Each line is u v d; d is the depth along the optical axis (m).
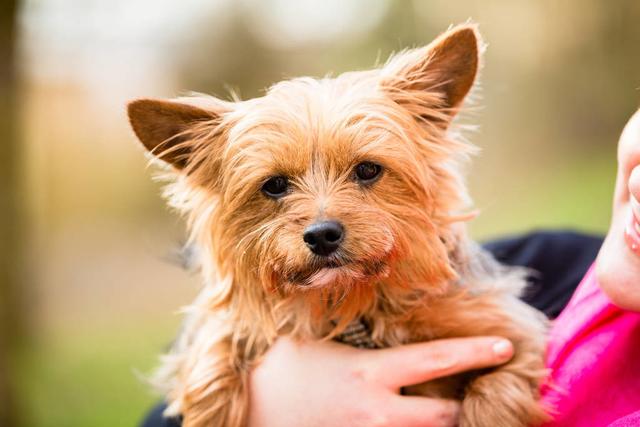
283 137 0.54
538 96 2.90
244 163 0.55
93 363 1.43
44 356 1.33
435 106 0.57
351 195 0.54
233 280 0.57
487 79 2.71
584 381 0.47
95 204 2.99
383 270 0.54
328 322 0.56
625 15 2.83
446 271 0.56
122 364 1.44
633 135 0.45
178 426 0.57
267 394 0.52
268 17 3.15
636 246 0.44
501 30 2.99
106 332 1.67
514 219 1.98
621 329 0.47
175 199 0.58
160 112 0.56
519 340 0.54
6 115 1.12
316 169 0.54
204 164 0.58
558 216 1.92
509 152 2.63
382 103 0.56
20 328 1.23
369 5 3.10
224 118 0.57
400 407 0.50
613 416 0.45
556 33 2.95
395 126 0.55
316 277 0.53
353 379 0.51
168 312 1.85
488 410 0.52
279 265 0.54
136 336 1.64
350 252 0.53
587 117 2.80
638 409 0.44
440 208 0.57
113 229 2.86
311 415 0.50
